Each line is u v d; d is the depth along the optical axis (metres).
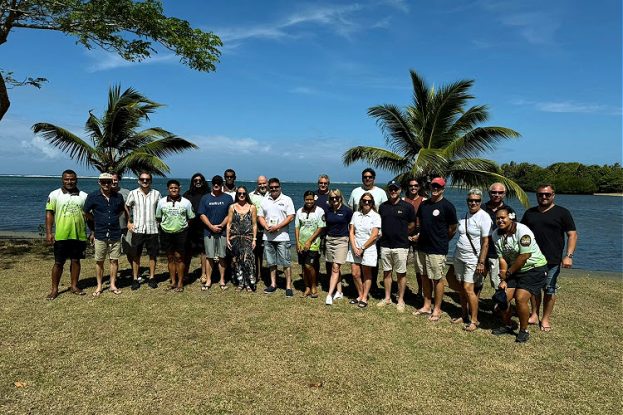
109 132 11.96
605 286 8.44
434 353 4.63
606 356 4.65
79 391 3.64
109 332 5.00
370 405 3.53
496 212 5.29
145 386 3.75
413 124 11.88
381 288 7.80
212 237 6.98
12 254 9.92
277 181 6.84
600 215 35.81
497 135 10.50
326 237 6.64
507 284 5.11
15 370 3.99
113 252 6.65
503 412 3.48
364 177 7.19
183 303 6.25
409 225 6.26
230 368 4.14
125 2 8.78
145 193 6.91
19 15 8.95
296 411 3.42
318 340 4.91
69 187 6.34
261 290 7.17
